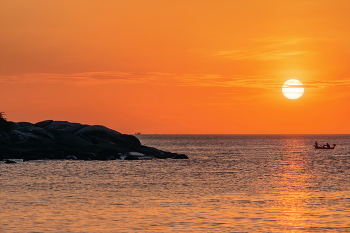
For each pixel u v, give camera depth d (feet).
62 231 141.79
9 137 412.98
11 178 271.08
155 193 216.54
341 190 228.63
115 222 153.38
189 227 147.43
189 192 220.23
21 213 165.27
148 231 142.41
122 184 251.60
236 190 228.22
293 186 245.24
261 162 446.60
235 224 151.43
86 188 233.14
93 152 432.66
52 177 280.72
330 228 146.41
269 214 166.61
